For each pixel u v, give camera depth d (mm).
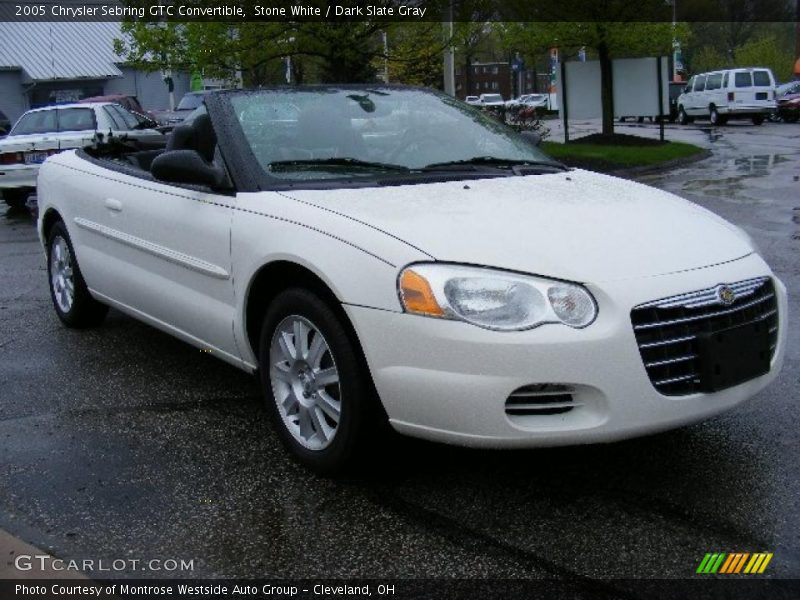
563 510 3439
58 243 6125
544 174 4496
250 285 3967
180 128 4957
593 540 3209
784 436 4094
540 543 3201
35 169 13773
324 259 3537
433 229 3492
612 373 3189
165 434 4285
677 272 3389
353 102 4789
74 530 3357
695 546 3154
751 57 57875
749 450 3951
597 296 3246
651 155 19000
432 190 4012
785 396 4594
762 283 3619
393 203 3795
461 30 16672
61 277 6156
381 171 4352
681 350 3326
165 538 3291
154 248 4715
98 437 4262
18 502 3592
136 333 6070
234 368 5270
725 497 3518
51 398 4820
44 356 5586
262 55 15914
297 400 3828
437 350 3219
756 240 8953
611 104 22547
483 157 4660
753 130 30031
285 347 3859
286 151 4352
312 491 3646
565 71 22969
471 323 3189
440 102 5113
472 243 3396
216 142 4492
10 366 5398
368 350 3385
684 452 3945
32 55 37250
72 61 37406
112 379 5113
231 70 16812
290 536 3289
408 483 3695
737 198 12297
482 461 3879
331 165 4348
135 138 7309
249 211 4008
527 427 3201
